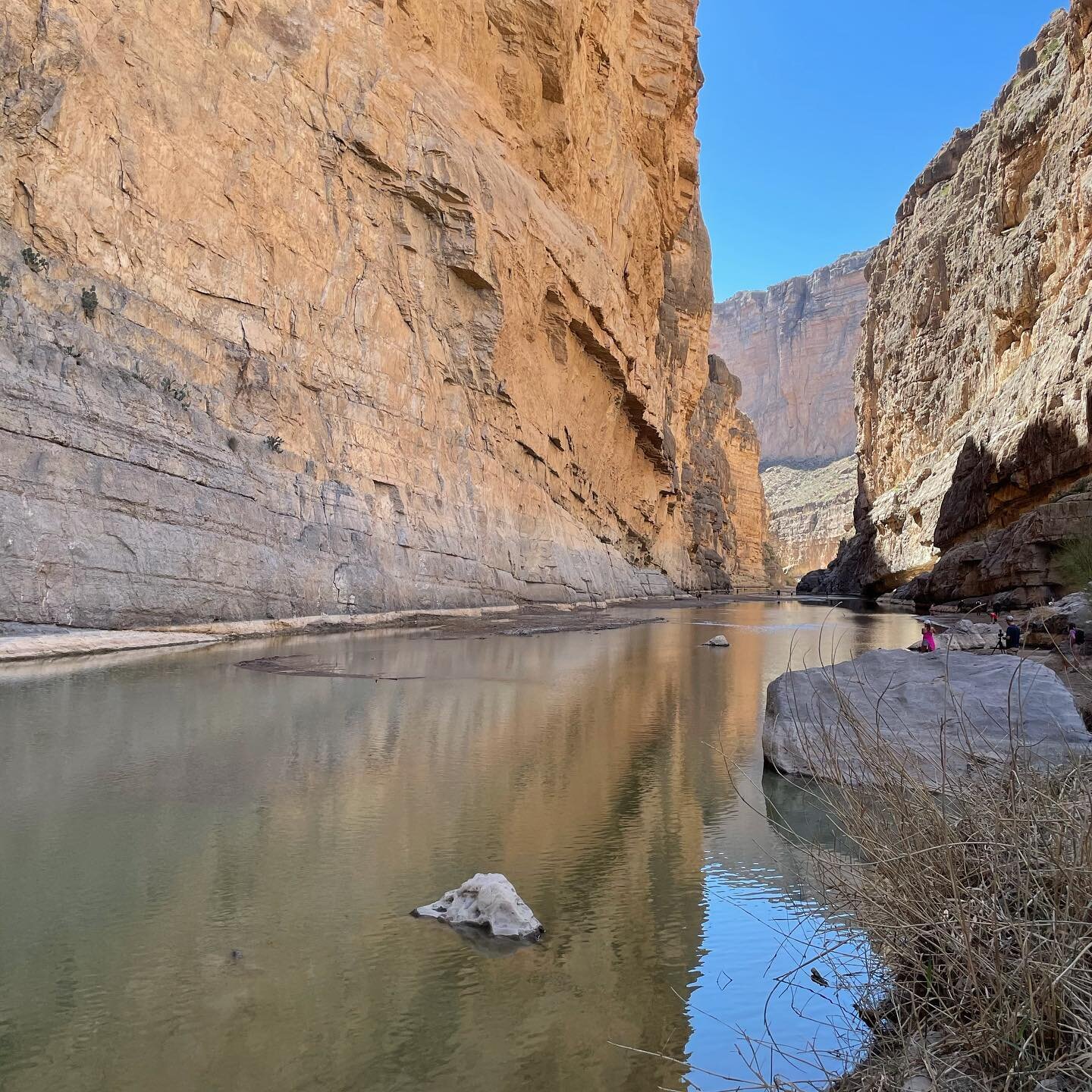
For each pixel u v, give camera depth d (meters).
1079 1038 2.73
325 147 25.64
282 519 21.53
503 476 35.91
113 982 3.76
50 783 6.90
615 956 4.23
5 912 4.48
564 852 5.79
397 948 4.22
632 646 21.44
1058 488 33.97
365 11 27.78
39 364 15.21
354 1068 3.17
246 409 21.61
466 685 13.39
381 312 27.81
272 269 23.14
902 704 7.77
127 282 18.55
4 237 15.78
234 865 5.26
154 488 17.20
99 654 14.57
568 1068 3.22
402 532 27.05
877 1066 3.08
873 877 3.84
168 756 7.89
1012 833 3.42
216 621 18.45
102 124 18.08
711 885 5.23
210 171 21.14
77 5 17.56
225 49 22.17
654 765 8.37
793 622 33.16
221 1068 3.13
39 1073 3.05
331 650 17.27
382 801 6.79
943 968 3.32
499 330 33.53
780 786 7.66
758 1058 3.32
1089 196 36.44
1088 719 8.39
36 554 14.38
